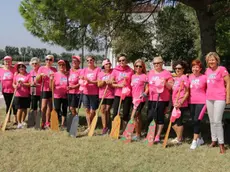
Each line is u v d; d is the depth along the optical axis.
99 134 7.28
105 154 5.64
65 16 7.91
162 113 6.50
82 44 9.35
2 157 5.43
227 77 5.70
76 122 6.99
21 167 4.94
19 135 6.99
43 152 5.71
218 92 5.76
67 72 7.81
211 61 5.82
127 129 6.56
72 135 6.92
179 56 21.25
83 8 7.30
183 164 5.18
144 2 9.88
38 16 8.33
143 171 4.81
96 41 10.08
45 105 7.88
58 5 7.46
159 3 10.02
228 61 18.19
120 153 5.72
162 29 12.45
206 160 5.36
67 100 7.84
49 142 6.42
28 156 5.47
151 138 6.35
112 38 10.70
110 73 7.27
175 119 6.32
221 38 17.31
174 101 6.47
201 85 6.12
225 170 4.91
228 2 7.64
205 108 6.11
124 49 13.77
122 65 6.89
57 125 7.50
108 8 8.01
